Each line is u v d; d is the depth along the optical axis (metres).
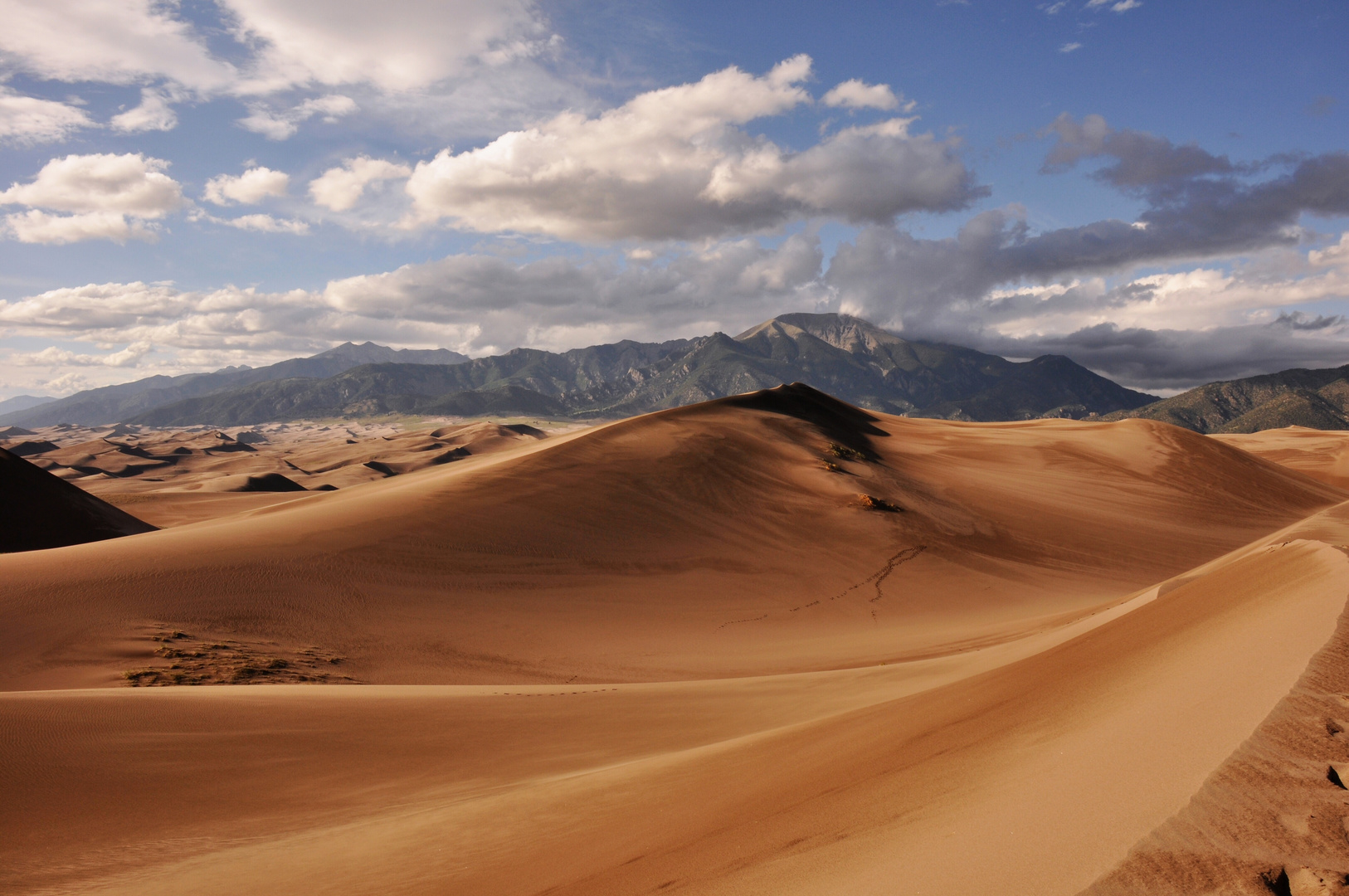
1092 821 3.85
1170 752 4.41
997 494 63.47
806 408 85.50
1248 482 75.50
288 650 24.52
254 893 7.58
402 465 199.38
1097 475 74.88
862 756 7.77
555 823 8.75
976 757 5.95
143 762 11.75
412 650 26.08
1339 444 130.75
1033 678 8.80
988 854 3.88
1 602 24.78
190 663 22.31
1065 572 46.16
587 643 28.67
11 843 8.87
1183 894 2.95
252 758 12.60
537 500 44.06
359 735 14.41
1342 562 7.69
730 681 21.09
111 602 25.70
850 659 26.47
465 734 14.97
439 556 34.91
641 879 5.80
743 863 5.33
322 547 33.72
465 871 7.52
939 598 39.28
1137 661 7.17
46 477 70.06
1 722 12.10
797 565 41.91
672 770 10.55
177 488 144.50
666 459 55.53
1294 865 2.99
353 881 7.68
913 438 88.50
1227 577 10.38
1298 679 4.86
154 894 7.62
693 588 36.94
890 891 3.84
